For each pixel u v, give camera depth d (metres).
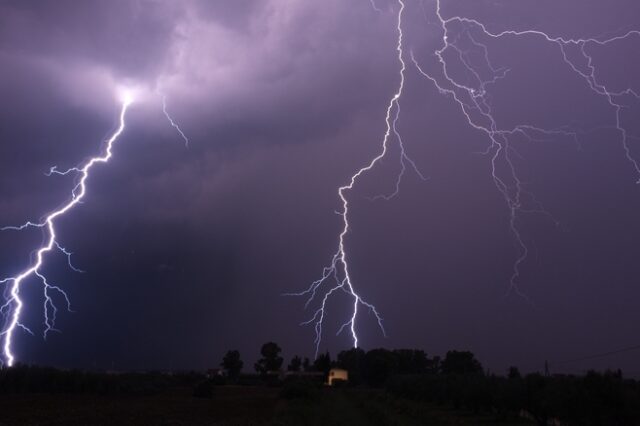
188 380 87.06
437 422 33.25
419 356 110.12
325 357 105.44
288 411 35.19
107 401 46.09
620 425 22.70
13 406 38.31
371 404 43.31
